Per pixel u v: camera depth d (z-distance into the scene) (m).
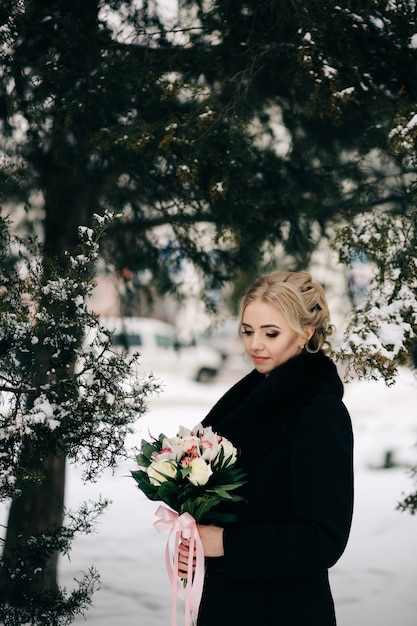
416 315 2.94
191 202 3.95
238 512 2.03
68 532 2.96
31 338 2.68
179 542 2.04
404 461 9.27
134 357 2.75
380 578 5.13
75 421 2.67
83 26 3.48
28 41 3.69
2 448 2.68
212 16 3.52
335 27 3.12
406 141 3.04
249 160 3.49
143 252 4.47
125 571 5.30
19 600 2.90
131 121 3.71
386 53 3.31
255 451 2.03
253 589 1.98
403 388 15.64
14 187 3.56
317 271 4.95
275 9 3.26
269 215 3.97
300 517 1.91
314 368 2.10
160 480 1.99
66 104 3.42
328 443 1.93
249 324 2.15
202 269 4.39
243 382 2.44
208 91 3.57
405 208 3.48
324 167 4.06
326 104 3.25
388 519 6.83
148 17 3.68
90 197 4.27
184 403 15.81
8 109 3.22
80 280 2.74
